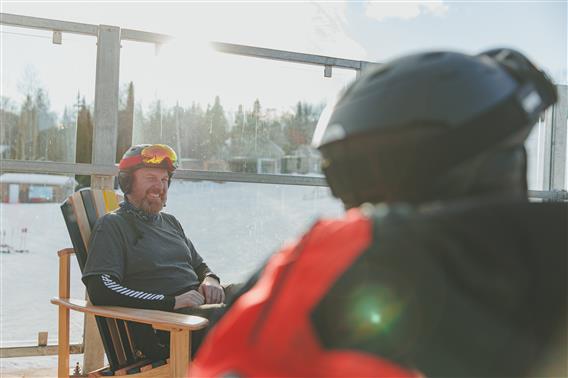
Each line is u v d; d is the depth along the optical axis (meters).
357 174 0.67
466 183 0.64
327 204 4.02
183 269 3.04
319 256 0.58
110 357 2.68
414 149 0.63
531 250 0.56
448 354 0.51
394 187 0.65
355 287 0.53
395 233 0.55
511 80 0.69
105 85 3.58
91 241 2.80
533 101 0.69
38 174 3.47
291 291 0.56
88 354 3.41
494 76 0.68
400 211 0.58
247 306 0.58
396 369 0.51
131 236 2.89
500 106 0.65
